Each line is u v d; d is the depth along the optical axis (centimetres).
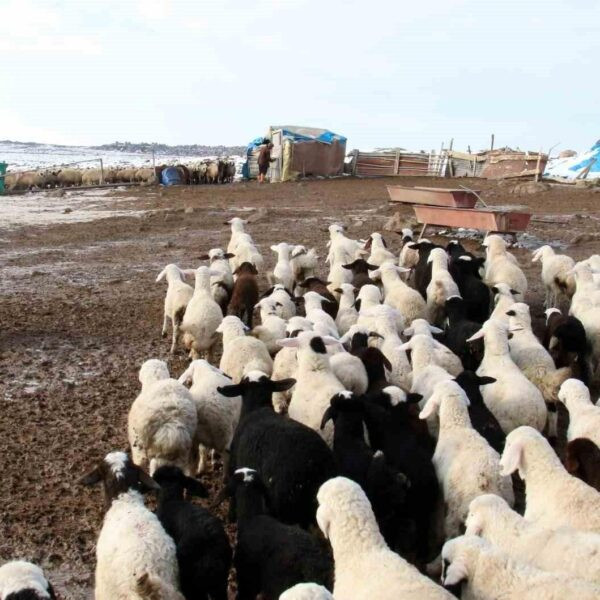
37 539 304
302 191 1686
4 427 407
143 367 365
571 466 289
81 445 386
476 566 221
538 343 421
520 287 574
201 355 495
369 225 1060
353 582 222
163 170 1992
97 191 1856
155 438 312
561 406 432
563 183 1812
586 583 204
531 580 212
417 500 291
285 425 295
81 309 648
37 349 541
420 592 205
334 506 233
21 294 705
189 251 915
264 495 280
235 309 562
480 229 847
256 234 1027
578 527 248
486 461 284
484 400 364
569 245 878
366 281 580
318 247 913
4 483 347
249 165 2186
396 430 312
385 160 2202
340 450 301
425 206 868
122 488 264
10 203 1582
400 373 403
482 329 397
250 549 248
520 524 244
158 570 231
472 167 2139
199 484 280
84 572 285
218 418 343
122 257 888
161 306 657
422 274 593
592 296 505
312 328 424
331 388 345
